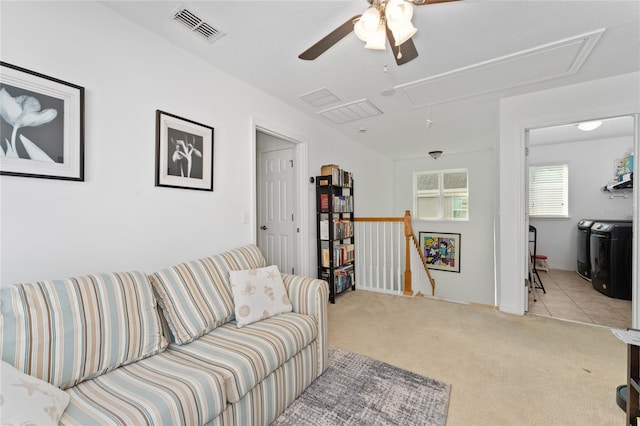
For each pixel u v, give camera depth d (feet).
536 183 17.84
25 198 4.51
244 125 8.52
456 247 19.63
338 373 6.22
